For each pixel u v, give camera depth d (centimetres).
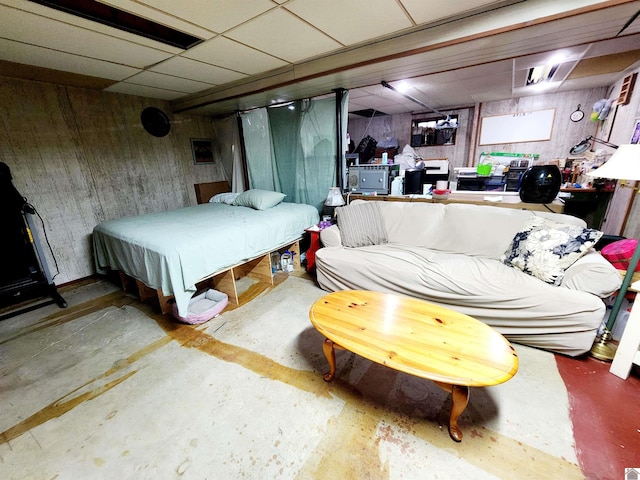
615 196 339
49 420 145
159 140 386
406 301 175
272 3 161
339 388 158
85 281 323
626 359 152
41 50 212
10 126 267
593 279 165
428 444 125
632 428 129
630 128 309
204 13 170
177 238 220
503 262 214
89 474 119
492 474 112
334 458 121
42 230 295
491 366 117
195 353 192
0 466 123
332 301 177
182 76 287
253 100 346
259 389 160
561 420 134
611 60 309
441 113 609
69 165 307
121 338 213
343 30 200
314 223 349
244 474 116
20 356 197
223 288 262
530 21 169
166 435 134
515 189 361
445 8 176
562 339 171
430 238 257
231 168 462
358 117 688
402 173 328
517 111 527
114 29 184
